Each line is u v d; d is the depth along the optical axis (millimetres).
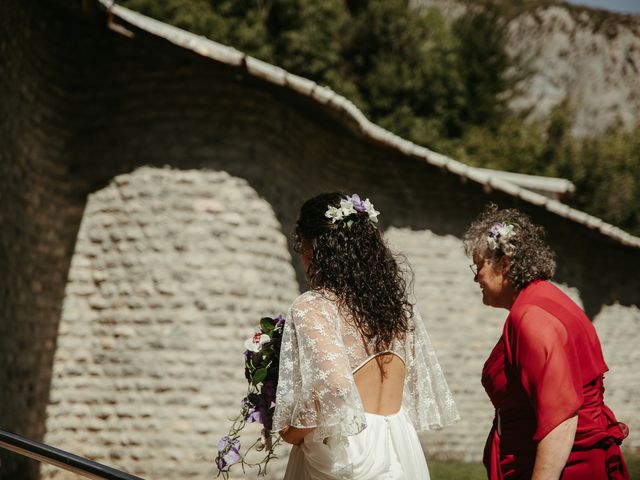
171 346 6789
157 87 7242
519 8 51062
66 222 7125
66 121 7262
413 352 2373
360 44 22297
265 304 7051
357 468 2072
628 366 11320
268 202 7281
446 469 8352
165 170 7098
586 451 2223
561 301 2352
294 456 2213
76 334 6930
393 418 2186
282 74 6914
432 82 22719
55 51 7098
